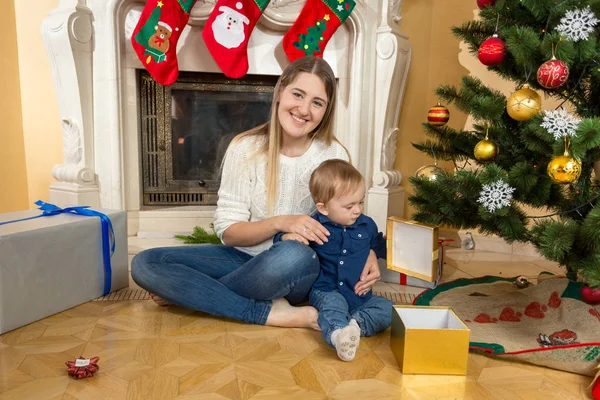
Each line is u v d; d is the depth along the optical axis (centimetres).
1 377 98
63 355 108
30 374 99
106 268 145
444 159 168
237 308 124
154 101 222
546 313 127
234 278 123
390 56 205
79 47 192
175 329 123
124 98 209
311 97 121
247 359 108
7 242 116
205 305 124
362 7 205
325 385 98
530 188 122
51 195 204
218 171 235
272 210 130
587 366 103
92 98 200
